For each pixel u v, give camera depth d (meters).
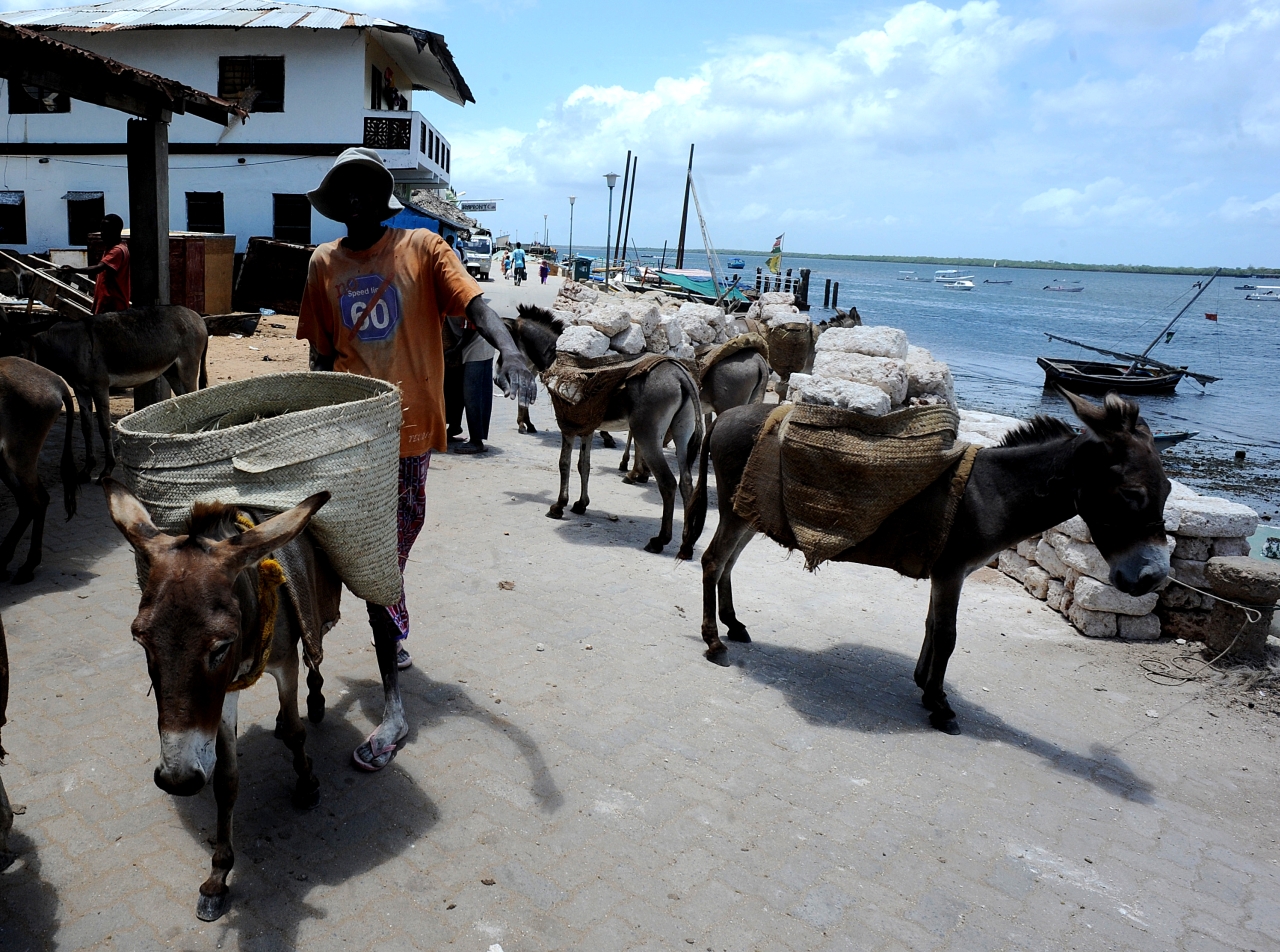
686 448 7.29
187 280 16.89
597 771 3.93
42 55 6.93
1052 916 3.21
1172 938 3.14
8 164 23.36
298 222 24.00
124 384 8.15
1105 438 4.07
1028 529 4.44
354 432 3.18
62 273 11.60
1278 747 4.59
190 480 2.96
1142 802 4.01
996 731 4.57
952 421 4.48
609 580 6.40
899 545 4.63
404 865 3.23
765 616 6.00
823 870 3.37
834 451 4.55
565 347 7.79
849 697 4.84
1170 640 5.90
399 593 3.69
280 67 23.09
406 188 28.55
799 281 39.41
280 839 3.33
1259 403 25.30
